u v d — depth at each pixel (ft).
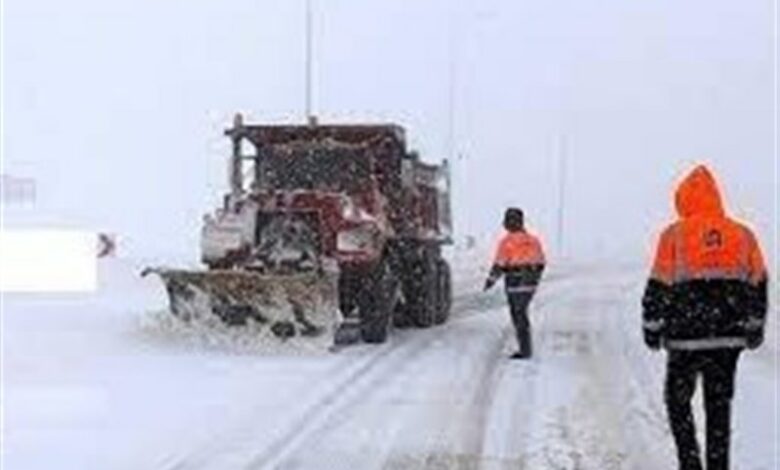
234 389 65.31
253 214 87.25
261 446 51.06
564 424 56.39
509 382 69.56
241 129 94.43
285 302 82.74
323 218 86.79
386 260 90.84
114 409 58.39
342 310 89.40
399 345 88.07
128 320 90.27
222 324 83.87
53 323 87.61
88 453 48.83
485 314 116.78
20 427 53.62
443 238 110.63
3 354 73.20
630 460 48.80
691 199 41.60
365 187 92.89
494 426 56.03
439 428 55.52
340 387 67.00
